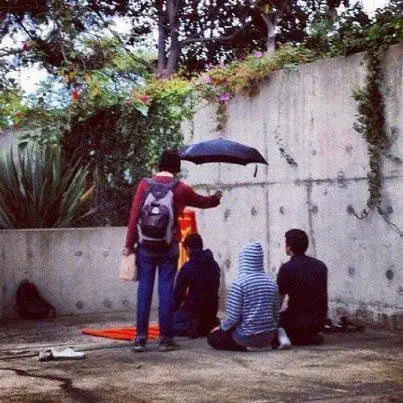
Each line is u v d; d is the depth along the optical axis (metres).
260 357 6.58
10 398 5.21
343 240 8.47
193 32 34.53
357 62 8.27
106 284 10.27
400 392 5.16
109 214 11.31
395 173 7.88
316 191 8.78
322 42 9.12
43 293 9.86
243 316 6.84
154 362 6.46
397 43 7.95
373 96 8.03
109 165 11.34
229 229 10.07
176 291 7.91
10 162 10.64
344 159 8.45
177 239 7.12
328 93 8.63
